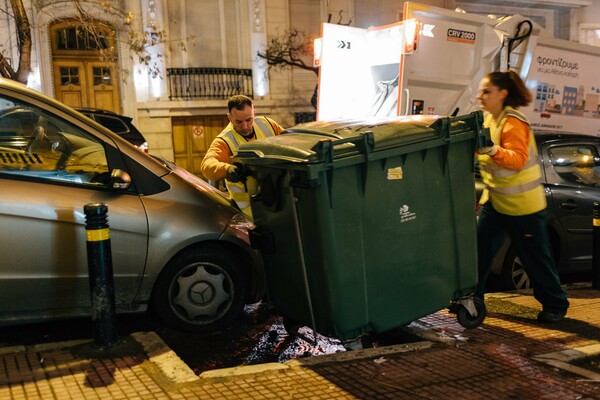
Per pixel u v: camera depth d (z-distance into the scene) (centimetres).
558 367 389
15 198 414
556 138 665
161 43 1714
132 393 339
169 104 1762
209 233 468
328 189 369
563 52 978
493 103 460
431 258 418
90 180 445
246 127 499
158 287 463
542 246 470
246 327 514
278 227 404
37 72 1617
